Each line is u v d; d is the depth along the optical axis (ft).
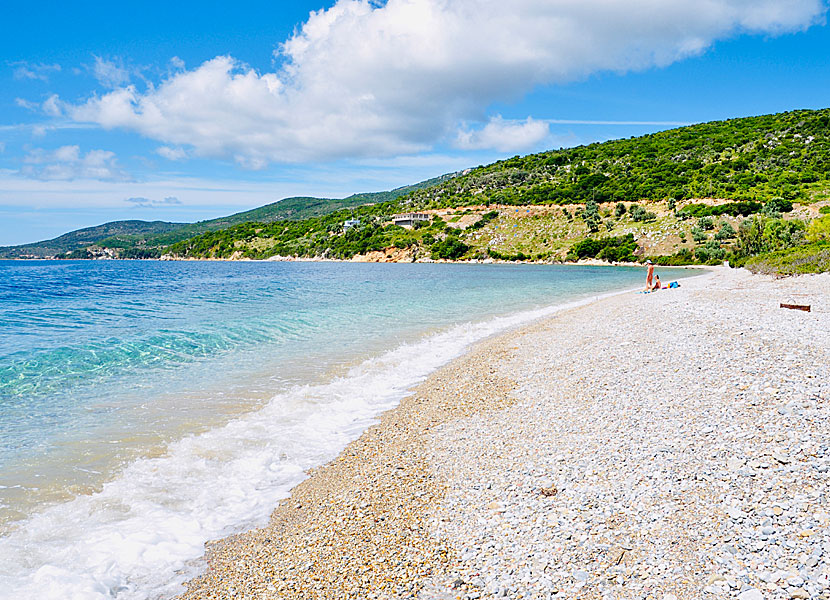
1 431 32.99
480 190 553.23
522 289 143.33
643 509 20.27
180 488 25.71
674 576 16.22
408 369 49.55
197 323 77.51
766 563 16.15
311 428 34.01
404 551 19.33
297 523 22.20
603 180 455.63
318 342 63.26
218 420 35.37
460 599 16.29
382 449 30.09
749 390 31.83
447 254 381.19
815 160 378.32
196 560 19.88
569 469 24.70
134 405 38.55
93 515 23.02
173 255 641.81
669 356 43.45
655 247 299.79
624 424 29.50
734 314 61.05
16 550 20.20
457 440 30.58
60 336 66.03
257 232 634.43
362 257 436.76
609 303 93.91
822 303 68.33
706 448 24.71
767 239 217.97
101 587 18.02
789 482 20.52
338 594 17.06
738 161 403.34
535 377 42.88
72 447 30.50
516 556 18.28
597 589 16.07
